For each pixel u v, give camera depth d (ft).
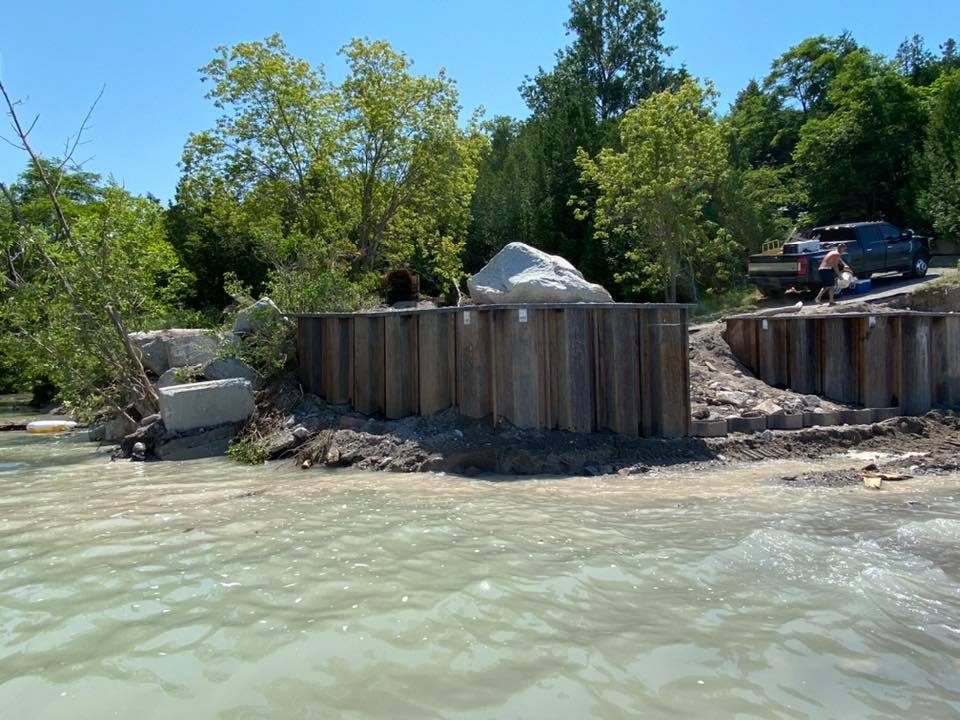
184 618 14.38
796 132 156.76
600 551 18.83
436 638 13.46
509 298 34.81
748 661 12.64
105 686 11.71
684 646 13.19
